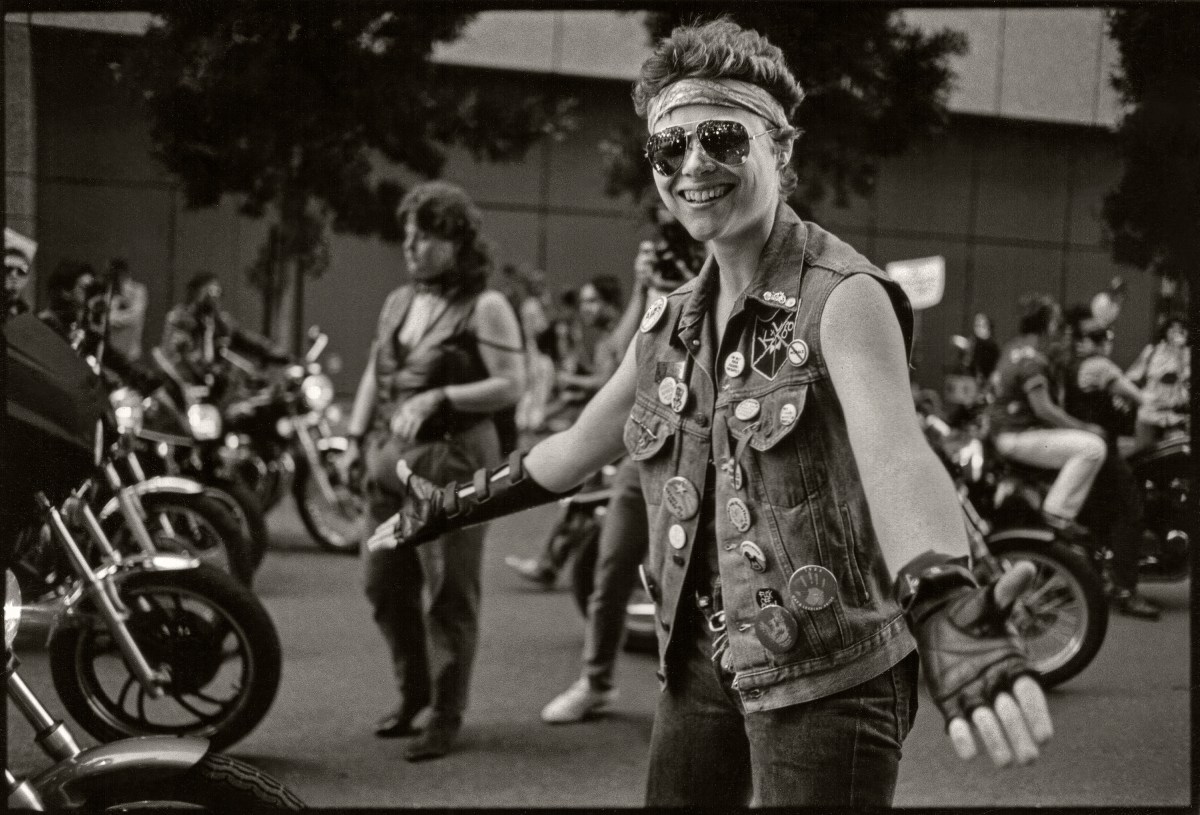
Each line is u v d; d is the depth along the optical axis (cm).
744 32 174
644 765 367
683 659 184
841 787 165
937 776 360
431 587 371
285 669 462
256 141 454
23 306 381
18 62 447
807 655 166
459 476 369
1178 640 518
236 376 774
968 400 572
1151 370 658
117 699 372
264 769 355
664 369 181
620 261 1505
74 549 314
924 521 142
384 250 1464
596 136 1190
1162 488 560
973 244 1411
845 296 160
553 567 632
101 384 288
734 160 167
